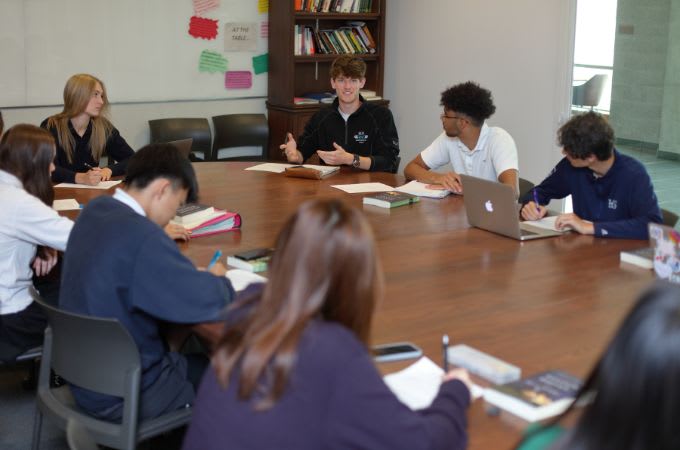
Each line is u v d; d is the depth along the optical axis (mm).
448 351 1905
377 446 1280
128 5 5785
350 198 3736
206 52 6191
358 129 4668
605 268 2648
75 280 2123
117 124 5938
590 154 3002
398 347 1936
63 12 5551
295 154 4605
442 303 2293
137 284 2041
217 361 1351
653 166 5152
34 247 2750
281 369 1276
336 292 1334
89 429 2129
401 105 6754
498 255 2805
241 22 6289
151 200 2232
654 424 873
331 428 1281
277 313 1319
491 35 5887
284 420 1278
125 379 2061
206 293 2049
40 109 5617
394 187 4000
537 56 5590
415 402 1655
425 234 3100
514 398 1623
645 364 873
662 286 926
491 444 1502
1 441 2934
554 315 2197
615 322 2145
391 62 6785
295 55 6281
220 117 6176
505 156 3857
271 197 3742
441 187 3928
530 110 5707
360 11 6535
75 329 2066
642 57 5047
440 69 6336
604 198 3182
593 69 5305
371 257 1351
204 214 3100
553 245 2936
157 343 2215
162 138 5883
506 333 2062
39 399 2301
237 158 6375
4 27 5359
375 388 1293
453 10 6148
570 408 1112
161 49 5992
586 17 5281
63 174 4008
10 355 2684
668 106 4996
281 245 1354
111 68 5820
